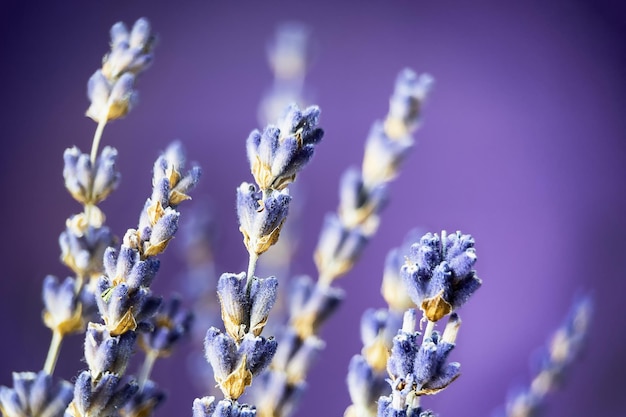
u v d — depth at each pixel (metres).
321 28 0.55
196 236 0.29
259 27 0.54
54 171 0.49
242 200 0.18
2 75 0.49
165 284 0.46
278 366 0.22
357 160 0.54
